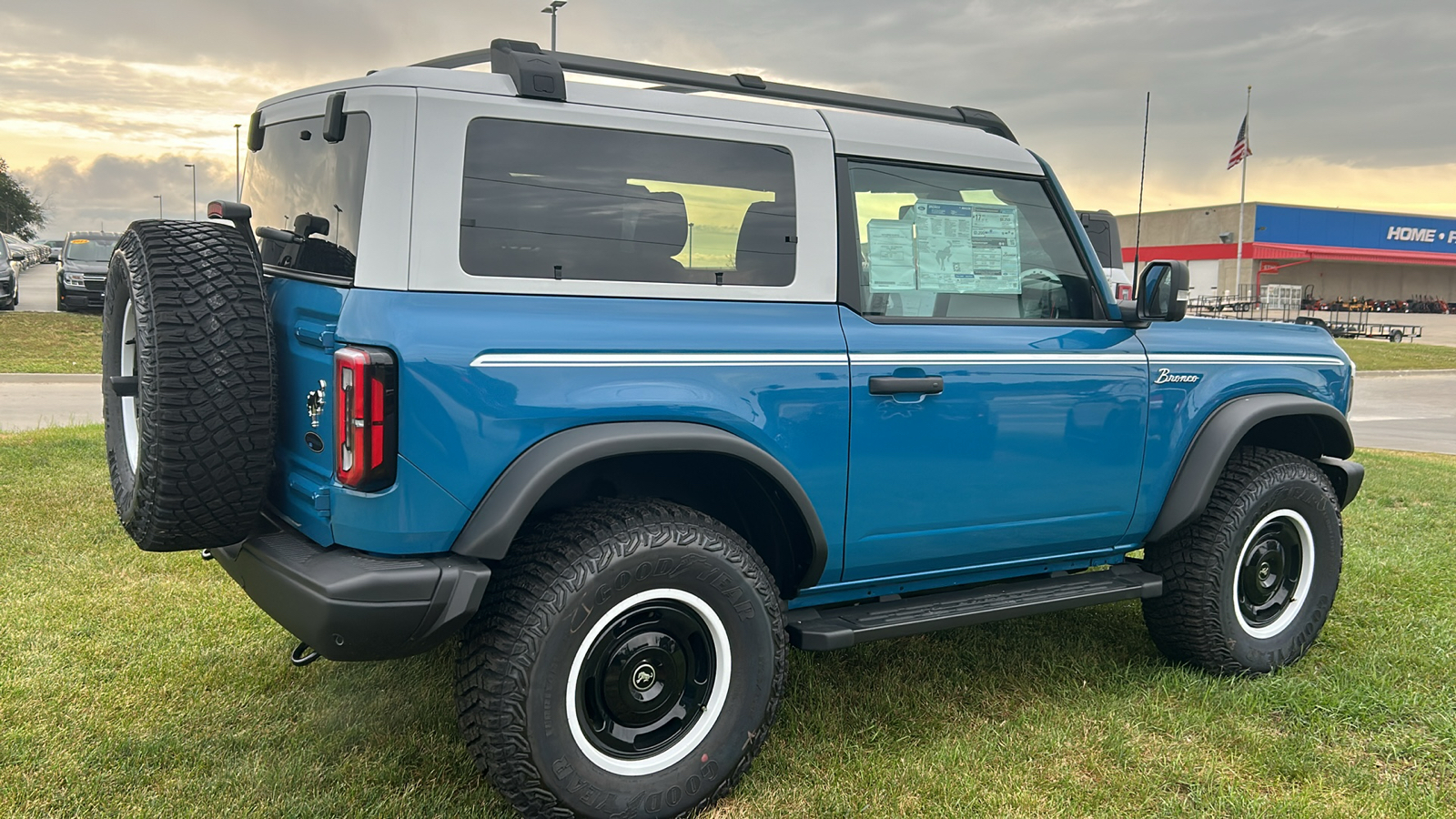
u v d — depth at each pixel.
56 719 3.25
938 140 3.39
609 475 3.12
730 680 2.85
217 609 4.27
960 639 4.21
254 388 2.55
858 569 3.22
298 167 2.91
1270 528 3.99
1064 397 3.46
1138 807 2.90
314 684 3.57
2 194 76.44
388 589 2.43
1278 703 3.61
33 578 4.56
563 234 2.67
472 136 2.58
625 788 2.69
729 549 2.81
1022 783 3.01
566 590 2.58
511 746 2.56
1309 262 58.19
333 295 2.52
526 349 2.54
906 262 3.28
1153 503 3.75
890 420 3.12
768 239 2.99
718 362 2.81
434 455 2.46
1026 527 3.49
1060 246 3.64
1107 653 4.12
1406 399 19.59
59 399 11.77
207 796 2.81
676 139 2.87
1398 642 4.21
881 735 3.31
